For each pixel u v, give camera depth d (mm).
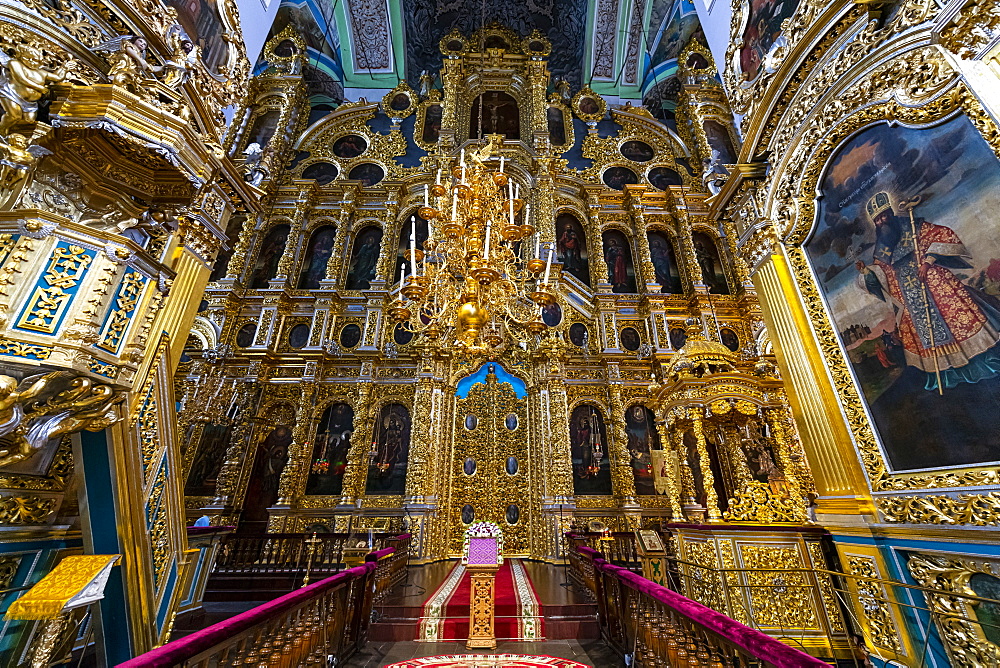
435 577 8227
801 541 4945
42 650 3299
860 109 3762
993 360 2699
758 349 12516
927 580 3121
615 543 8609
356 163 16328
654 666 3355
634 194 15500
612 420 11859
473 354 5258
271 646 2717
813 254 4379
